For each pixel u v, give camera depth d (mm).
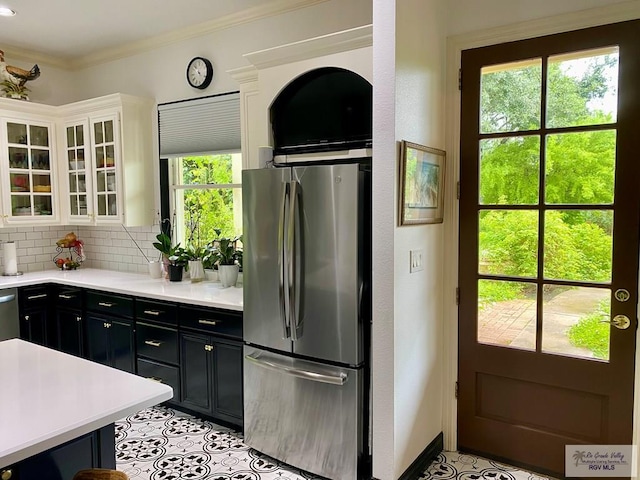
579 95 2336
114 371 1725
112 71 4391
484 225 2631
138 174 4039
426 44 2439
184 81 3906
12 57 4285
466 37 2590
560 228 2426
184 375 3219
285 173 2504
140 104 4027
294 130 2848
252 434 2785
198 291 3363
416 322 2461
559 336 2463
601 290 2340
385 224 2225
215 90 3736
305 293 2471
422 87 2406
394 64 2146
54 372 1711
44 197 4305
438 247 2684
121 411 1410
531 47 2418
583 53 2307
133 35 3928
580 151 2354
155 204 4188
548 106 2412
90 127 4109
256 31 3484
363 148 2541
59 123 4352
